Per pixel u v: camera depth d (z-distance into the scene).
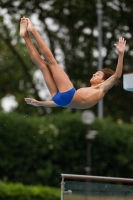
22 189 40.12
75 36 59.03
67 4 58.12
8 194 39.62
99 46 54.91
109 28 58.75
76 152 45.47
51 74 18.31
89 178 21.28
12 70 62.66
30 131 45.59
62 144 45.47
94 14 58.16
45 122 46.00
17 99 63.78
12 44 61.06
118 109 58.91
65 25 59.28
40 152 45.44
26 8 58.91
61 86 18.14
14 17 59.47
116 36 58.75
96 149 45.78
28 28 17.98
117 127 46.50
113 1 58.66
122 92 57.59
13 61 62.84
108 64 59.38
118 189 21.73
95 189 21.45
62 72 18.16
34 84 62.38
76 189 21.20
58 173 45.41
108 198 21.56
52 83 18.30
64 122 45.88
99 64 54.81
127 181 21.81
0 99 63.34
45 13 58.78
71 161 45.59
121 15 58.50
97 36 58.94
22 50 62.72
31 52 18.25
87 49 59.12
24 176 45.34
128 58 58.00
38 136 45.53
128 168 46.12
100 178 21.33
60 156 45.47
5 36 60.19
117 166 46.03
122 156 45.91
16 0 58.59
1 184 39.84
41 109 61.91
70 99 18.19
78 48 59.41
